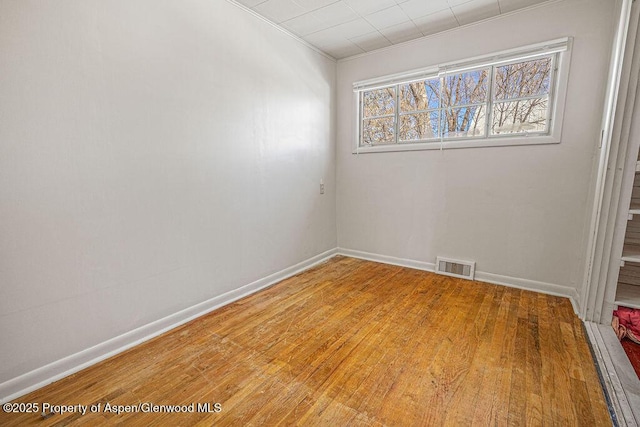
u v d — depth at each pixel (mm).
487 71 2840
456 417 1354
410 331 2088
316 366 1726
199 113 2246
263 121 2793
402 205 3463
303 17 2701
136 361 1783
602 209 2045
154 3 1933
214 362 1771
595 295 2137
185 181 2193
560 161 2564
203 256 2363
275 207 3012
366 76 3535
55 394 1517
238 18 2482
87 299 1738
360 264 3629
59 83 1558
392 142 3518
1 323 1453
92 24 1660
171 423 1336
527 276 2811
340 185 3920
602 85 2338
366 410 1402
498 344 1915
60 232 1612
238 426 1317
